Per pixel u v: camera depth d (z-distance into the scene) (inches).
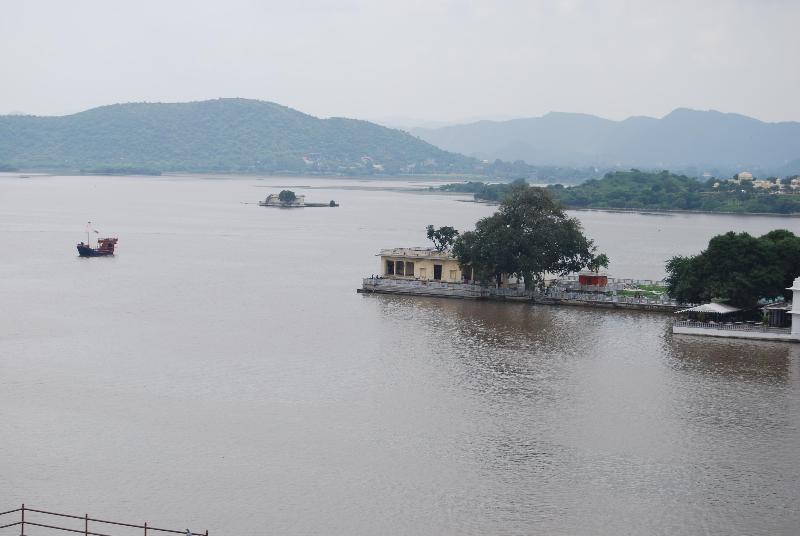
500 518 3245.6
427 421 4185.5
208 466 3676.2
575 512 3289.9
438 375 4928.6
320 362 5211.6
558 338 5812.0
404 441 3939.5
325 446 3880.4
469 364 5152.6
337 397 4539.9
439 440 3951.8
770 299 6156.5
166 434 4015.8
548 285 7623.0
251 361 5231.3
